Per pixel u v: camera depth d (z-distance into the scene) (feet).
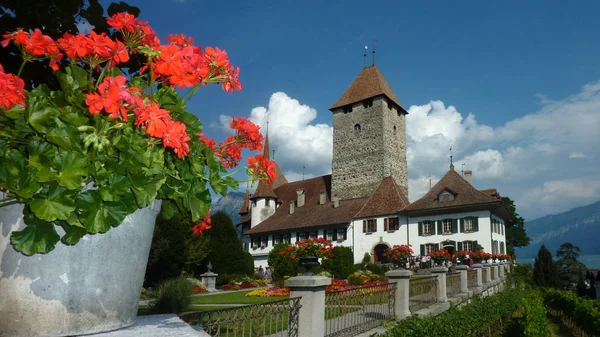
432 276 39.37
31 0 7.72
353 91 158.20
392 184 139.03
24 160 5.20
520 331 46.62
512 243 181.37
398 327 24.99
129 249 6.10
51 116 5.45
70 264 5.56
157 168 5.98
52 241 5.37
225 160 8.05
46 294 5.43
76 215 5.46
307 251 56.80
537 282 136.56
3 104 4.75
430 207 121.90
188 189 6.72
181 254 91.86
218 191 7.11
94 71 7.27
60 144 5.25
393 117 155.22
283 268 89.56
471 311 37.45
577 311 59.41
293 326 16.97
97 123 5.48
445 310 38.29
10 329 5.35
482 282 64.95
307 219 152.35
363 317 24.53
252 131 7.88
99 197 5.53
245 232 179.32
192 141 6.81
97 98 5.15
